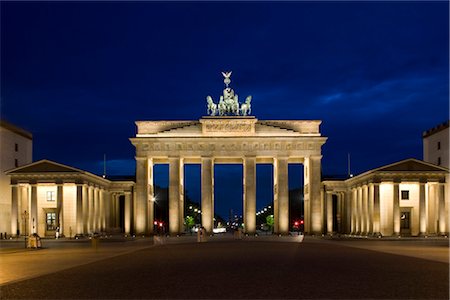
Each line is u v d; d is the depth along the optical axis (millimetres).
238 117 149625
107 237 143000
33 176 138625
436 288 34938
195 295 32406
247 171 148625
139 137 149750
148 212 150750
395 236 136125
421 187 138250
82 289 35469
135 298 31688
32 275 44156
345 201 169750
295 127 150750
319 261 54875
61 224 140500
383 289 34469
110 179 170125
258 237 134000
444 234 136500
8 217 144875
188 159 160875
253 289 34531
